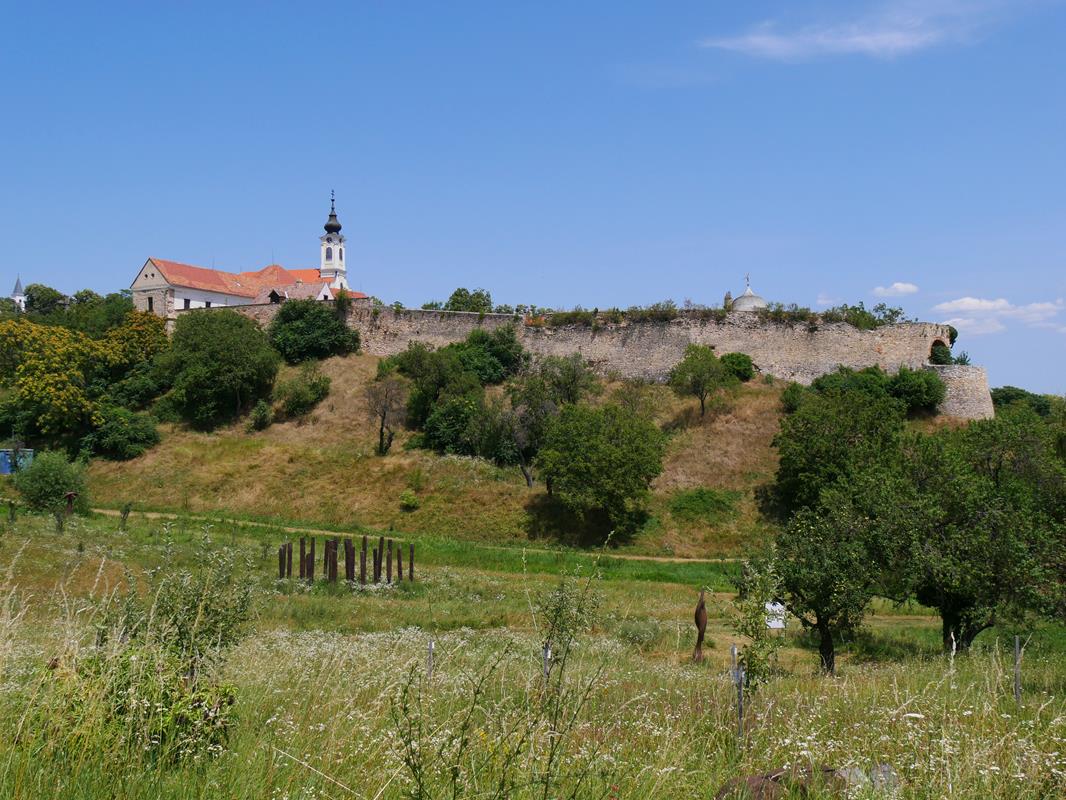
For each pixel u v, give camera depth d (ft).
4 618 22.04
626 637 64.69
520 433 144.56
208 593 28.09
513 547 122.11
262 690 27.61
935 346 155.94
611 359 172.24
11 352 179.83
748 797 19.29
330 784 18.29
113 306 222.07
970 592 54.19
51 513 117.19
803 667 55.62
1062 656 53.83
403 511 136.15
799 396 146.82
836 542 57.00
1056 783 20.43
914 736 22.90
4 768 16.34
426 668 25.66
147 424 164.04
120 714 19.66
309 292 247.91
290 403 169.58
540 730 17.85
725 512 129.90
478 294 236.63
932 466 63.98
